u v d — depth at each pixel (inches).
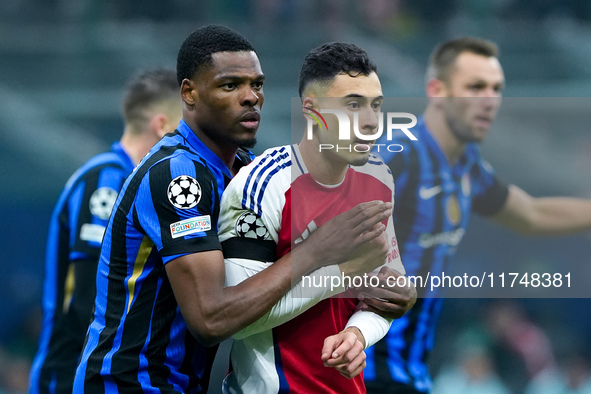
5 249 1293.1
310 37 1373.0
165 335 350.9
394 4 1531.7
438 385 872.3
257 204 340.2
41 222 1305.4
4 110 1307.8
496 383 887.7
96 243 516.1
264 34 1373.0
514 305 902.4
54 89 1327.5
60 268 533.3
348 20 1512.1
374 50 1393.9
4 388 1177.4
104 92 1336.1
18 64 1330.0
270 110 1291.8
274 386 349.1
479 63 517.3
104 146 1321.4
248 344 354.9
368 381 471.8
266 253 343.3
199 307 326.6
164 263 335.3
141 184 346.0
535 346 896.9
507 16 1565.0
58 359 524.1
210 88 347.3
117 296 357.1
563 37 1349.7
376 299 357.4
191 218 335.9
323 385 352.8
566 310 906.7
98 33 1373.0
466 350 881.5
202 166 348.5
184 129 361.1
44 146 1306.6
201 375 365.1
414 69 1374.3
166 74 554.6
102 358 352.5
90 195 523.2
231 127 349.4
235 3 1523.1
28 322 1251.2
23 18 1396.4
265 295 326.3
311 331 353.4
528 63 1331.2
